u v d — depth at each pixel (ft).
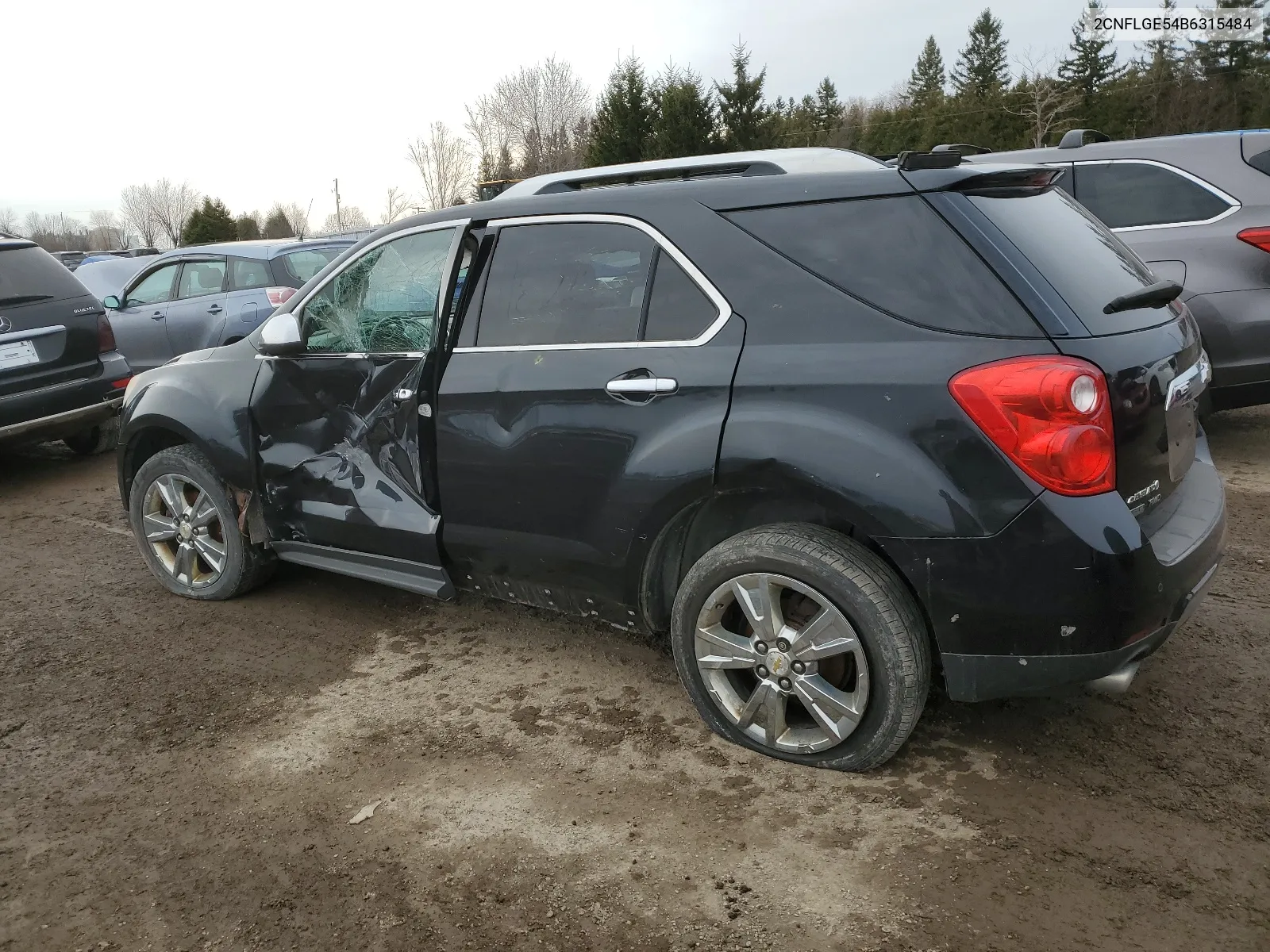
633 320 9.64
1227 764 8.97
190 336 29.99
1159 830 8.10
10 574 16.43
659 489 9.18
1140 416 8.06
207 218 190.29
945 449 7.84
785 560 8.70
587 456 9.76
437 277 11.28
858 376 8.21
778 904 7.49
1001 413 7.63
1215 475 10.15
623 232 9.86
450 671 11.92
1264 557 14.02
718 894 7.64
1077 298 8.18
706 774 9.31
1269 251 16.97
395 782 9.47
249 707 11.20
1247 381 17.53
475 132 181.68
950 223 8.28
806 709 9.03
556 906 7.60
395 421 11.59
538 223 10.57
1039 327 7.79
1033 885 7.52
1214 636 11.57
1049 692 8.09
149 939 7.43
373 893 7.84
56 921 7.66
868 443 8.09
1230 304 17.34
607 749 9.88
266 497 13.26
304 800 9.23
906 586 8.54
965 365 7.82
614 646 12.43
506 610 13.80
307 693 11.51
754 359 8.73
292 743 10.34
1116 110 146.41
